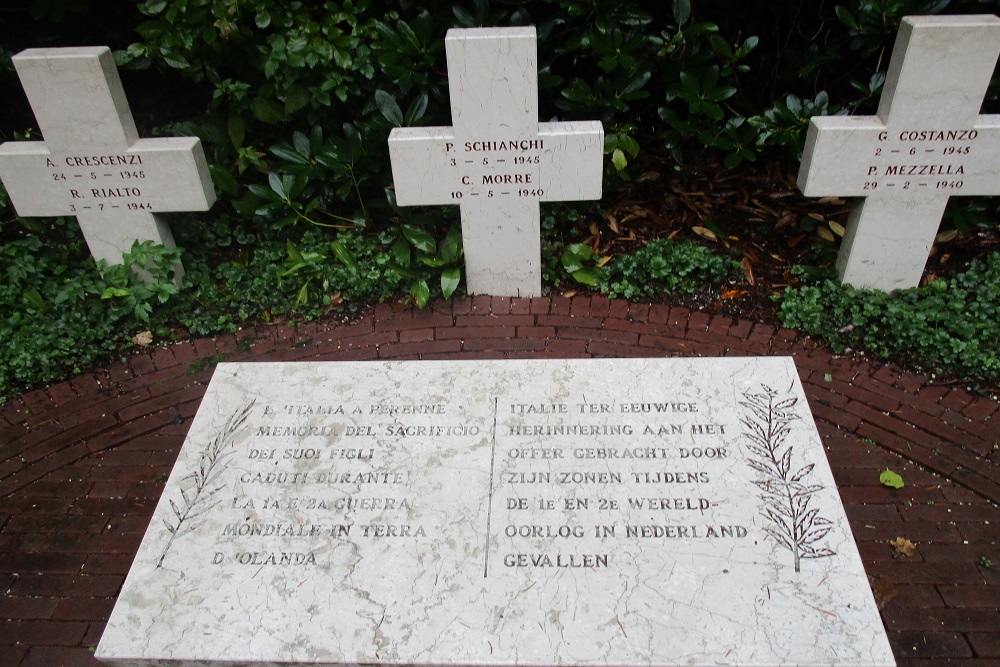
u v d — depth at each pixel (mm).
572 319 2678
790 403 1979
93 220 2701
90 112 2479
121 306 2680
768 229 2949
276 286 2785
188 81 3064
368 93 2844
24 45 2979
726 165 2795
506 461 1874
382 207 3068
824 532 1719
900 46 2295
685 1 2674
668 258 2770
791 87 3119
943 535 2004
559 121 2730
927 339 2439
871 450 2223
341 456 1906
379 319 2703
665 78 2873
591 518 1759
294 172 2797
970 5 2615
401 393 2049
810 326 2562
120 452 2311
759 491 1795
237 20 2662
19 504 2172
